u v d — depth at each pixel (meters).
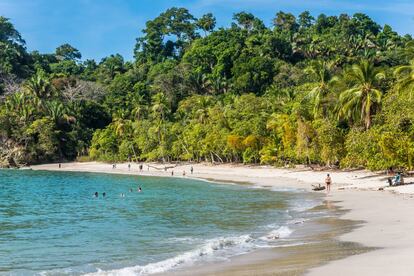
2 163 133.12
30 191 63.28
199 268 18.19
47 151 138.12
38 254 23.64
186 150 115.88
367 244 20.16
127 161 132.25
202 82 161.75
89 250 24.30
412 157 47.97
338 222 28.17
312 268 15.91
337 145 69.75
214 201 45.78
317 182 61.81
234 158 108.31
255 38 175.00
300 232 25.56
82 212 40.84
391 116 51.84
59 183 77.38
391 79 65.19
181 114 136.88
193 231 29.03
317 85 81.38
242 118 105.69
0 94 173.38
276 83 143.38
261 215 34.62
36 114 146.25
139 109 143.50
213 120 109.25
